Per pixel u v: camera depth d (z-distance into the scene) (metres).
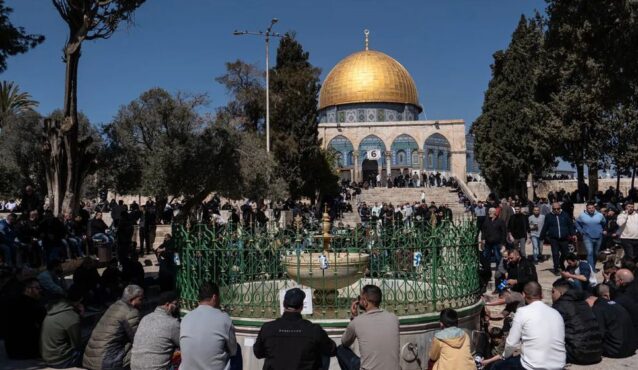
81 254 16.97
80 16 18.80
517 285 10.45
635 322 8.65
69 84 19.09
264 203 30.86
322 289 9.01
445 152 69.19
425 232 8.88
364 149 69.38
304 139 39.09
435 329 8.09
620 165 32.44
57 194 19.11
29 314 8.40
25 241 14.53
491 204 20.25
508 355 6.75
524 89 39.06
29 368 7.91
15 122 28.00
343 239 9.79
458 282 8.98
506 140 39.03
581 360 7.86
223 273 8.71
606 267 10.77
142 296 7.69
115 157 26.50
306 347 5.46
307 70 40.91
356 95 74.75
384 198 47.25
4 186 27.67
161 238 23.69
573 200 36.81
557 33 20.17
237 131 27.23
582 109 31.14
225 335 5.80
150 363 6.23
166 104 26.64
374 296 6.11
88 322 10.44
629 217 14.12
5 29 18.05
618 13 17.11
